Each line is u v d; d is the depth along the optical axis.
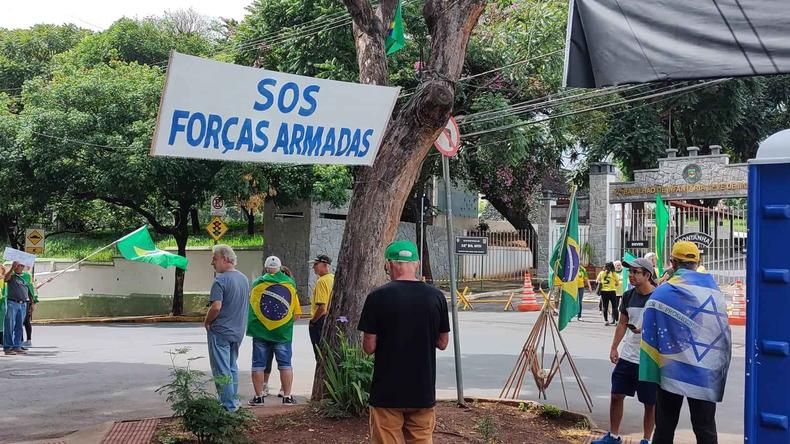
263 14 25.97
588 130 31.98
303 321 22.36
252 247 30.17
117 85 23.72
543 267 33.72
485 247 24.38
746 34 4.75
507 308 25.19
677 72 4.90
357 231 7.87
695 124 37.78
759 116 39.12
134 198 24.41
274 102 6.06
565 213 37.41
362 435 6.85
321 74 23.03
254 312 9.12
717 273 26.84
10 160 23.22
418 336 5.01
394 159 7.88
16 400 9.75
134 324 23.64
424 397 4.99
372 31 8.63
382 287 5.09
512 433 7.39
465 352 14.58
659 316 5.79
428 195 35.41
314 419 7.29
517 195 34.28
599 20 5.12
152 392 10.33
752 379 3.87
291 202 25.95
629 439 7.59
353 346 7.70
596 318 21.98
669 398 5.81
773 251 3.87
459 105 27.97
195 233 37.81
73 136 22.94
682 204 31.38
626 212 31.91
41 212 27.34
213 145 5.87
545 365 12.85
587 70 5.20
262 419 7.55
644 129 35.78
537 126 27.80
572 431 7.75
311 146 6.33
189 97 5.69
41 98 24.08
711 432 5.66
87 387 10.72
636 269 7.03
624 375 7.11
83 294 34.56
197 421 6.57
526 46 26.20
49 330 20.59
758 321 3.88
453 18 7.95
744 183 27.30
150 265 33.59
